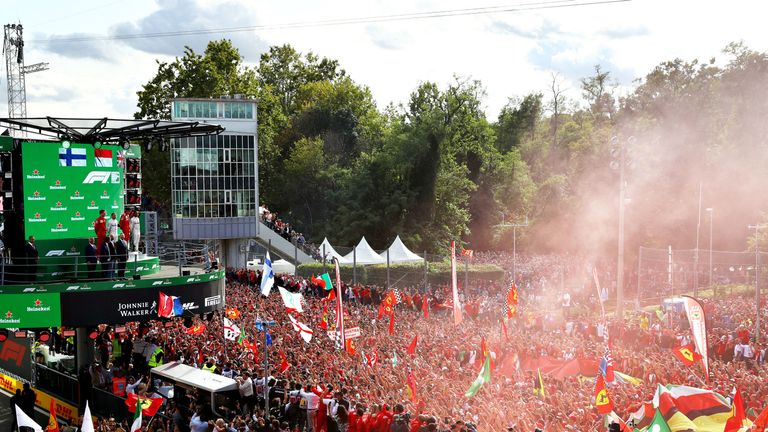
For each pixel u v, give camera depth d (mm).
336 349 35656
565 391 28344
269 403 27047
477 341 36844
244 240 81500
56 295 29484
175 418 26906
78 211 33281
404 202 92750
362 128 112750
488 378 26000
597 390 21938
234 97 81375
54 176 32812
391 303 45156
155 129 34469
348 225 93438
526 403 25406
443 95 105750
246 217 79812
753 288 58250
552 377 29906
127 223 33781
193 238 78312
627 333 41906
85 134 33688
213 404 26734
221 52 96688
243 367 30094
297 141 108875
